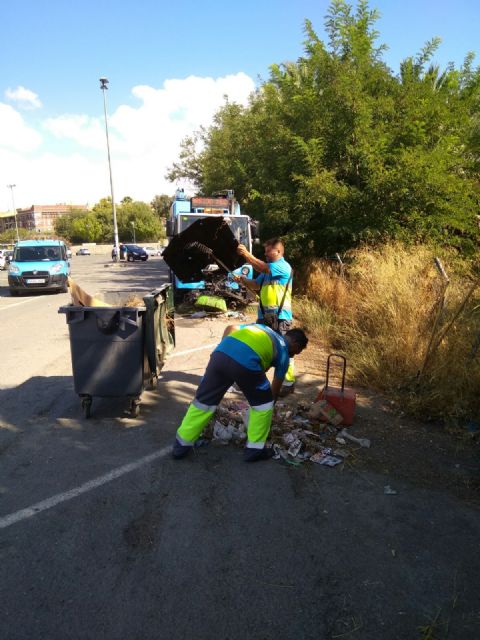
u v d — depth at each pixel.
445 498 3.27
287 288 5.11
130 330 4.36
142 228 92.31
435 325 5.05
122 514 3.07
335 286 9.20
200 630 2.19
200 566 2.60
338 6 11.50
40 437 4.24
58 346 7.86
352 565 2.61
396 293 6.74
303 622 2.23
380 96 11.34
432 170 9.56
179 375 5.99
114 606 2.32
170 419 4.61
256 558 2.66
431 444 4.05
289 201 11.89
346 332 7.32
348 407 4.31
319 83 11.81
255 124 16.12
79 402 5.09
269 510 3.12
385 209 10.51
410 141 10.87
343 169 11.45
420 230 10.33
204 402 3.70
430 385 4.81
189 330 8.84
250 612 2.29
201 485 3.42
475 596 2.40
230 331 4.43
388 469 3.64
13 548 2.74
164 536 2.85
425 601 2.36
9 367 6.58
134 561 2.64
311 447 3.90
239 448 3.96
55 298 14.91
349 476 3.54
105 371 4.45
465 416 4.38
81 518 3.03
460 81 11.64
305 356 6.79
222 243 5.23
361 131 10.90
